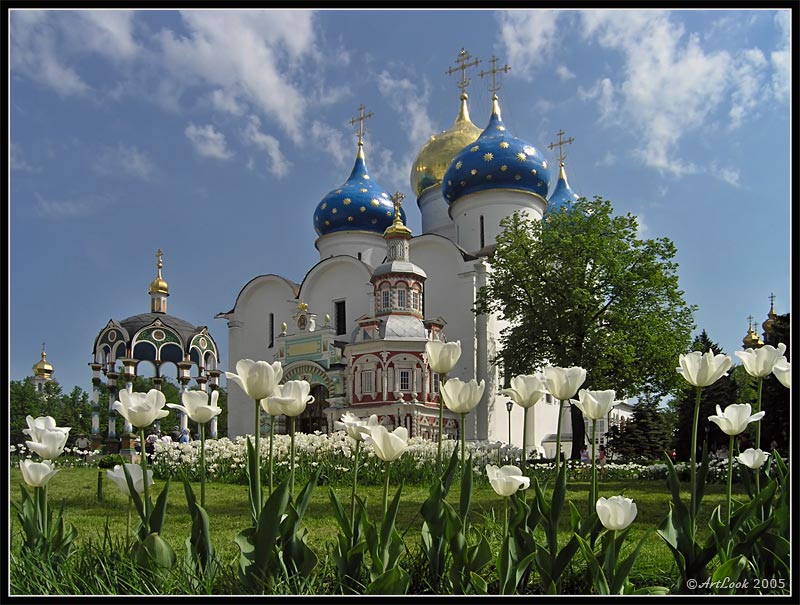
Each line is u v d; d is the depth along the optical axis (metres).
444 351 5.84
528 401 5.98
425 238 46.19
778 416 29.11
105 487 17.86
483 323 43.44
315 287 49.44
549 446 48.31
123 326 43.69
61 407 74.50
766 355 6.30
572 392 5.83
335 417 39.72
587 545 5.20
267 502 5.20
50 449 6.05
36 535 6.17
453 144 55.19
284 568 5.26
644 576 6.81
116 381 42.47
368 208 52.06
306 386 5.61
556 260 35.38
